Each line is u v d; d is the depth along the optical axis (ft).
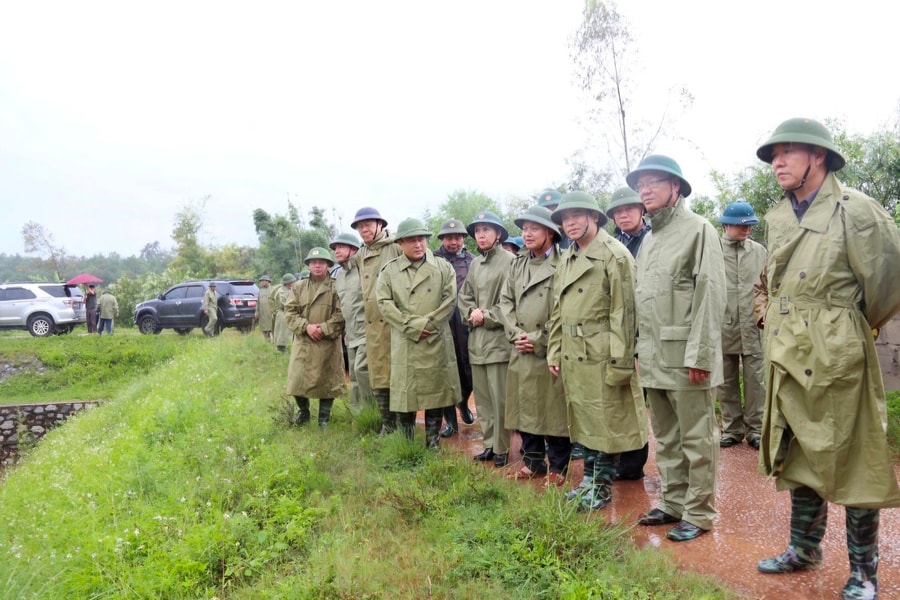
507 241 23.62
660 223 12.30
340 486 15.81
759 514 13.20
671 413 12.62
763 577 10.48
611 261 13.23
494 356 16.92
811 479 9.68
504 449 17.04
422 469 16.12
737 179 30.58
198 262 136.77
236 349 47.60
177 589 11.72
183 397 29.14
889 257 9.08
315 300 22.35
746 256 18.31
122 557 12.91
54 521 15.92
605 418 13.21
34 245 152.05
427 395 17.90
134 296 103.91
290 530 13.26
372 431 20.40
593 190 44.60
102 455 22.31
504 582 10.70
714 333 11.38
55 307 70.54
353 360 22.58
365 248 20.94
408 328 17.60
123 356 61.26
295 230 84.38
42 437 48.57
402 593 10.59
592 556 11.05
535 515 12.17
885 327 19.21
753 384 18.13
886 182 26.66
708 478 11.91
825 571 10.59
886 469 9.10
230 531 13.48
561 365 14.10
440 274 18.28
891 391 19.16
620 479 15.76
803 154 9.75
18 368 59.26
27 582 12.01
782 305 9.99
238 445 19.60
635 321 13.15
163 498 16.05
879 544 11.59
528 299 15.72
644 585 10.05
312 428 21.79
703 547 11.67
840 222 9.39
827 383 9.27
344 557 11.82
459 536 12.28
